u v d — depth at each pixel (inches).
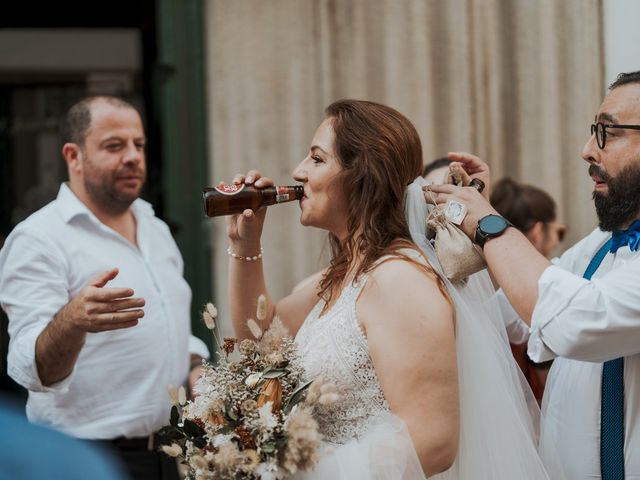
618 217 82.7
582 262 92.8
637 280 75.1
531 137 162.1
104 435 118.8
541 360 81.4
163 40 170.7
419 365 75.9
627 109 80.7
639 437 80.4
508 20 162.1
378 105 86.8
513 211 131.6
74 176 126.7
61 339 104.7
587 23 156.6
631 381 80.8
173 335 125.4
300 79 167.2
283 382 80.0
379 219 83.5
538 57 160.6
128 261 124.6
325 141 85.1
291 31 166.6
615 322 74.8
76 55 205.5
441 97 164.4
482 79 163.2
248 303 95.7
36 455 24.9
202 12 170.2
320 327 82.4
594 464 82.6
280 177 168.2
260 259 95.4
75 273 120.7
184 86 171.3
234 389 79.4
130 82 206.2
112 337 119.5
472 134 163.9
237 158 168.7
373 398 79.1
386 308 78.3
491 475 80.2
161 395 122.3
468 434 80.3
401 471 73.3
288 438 73.9
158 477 121.4
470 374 80.6
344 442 79.7
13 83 206.1
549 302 77.6
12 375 114.9
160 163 180.2
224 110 168.6
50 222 121.3
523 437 81.7
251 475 74.7
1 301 119.3
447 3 163.0
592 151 83.4
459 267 81.7
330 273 88.7
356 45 165.2
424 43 163.5
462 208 83.7
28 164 203.9
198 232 171.9
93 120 124.7
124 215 129.3
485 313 85.7
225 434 76.6
